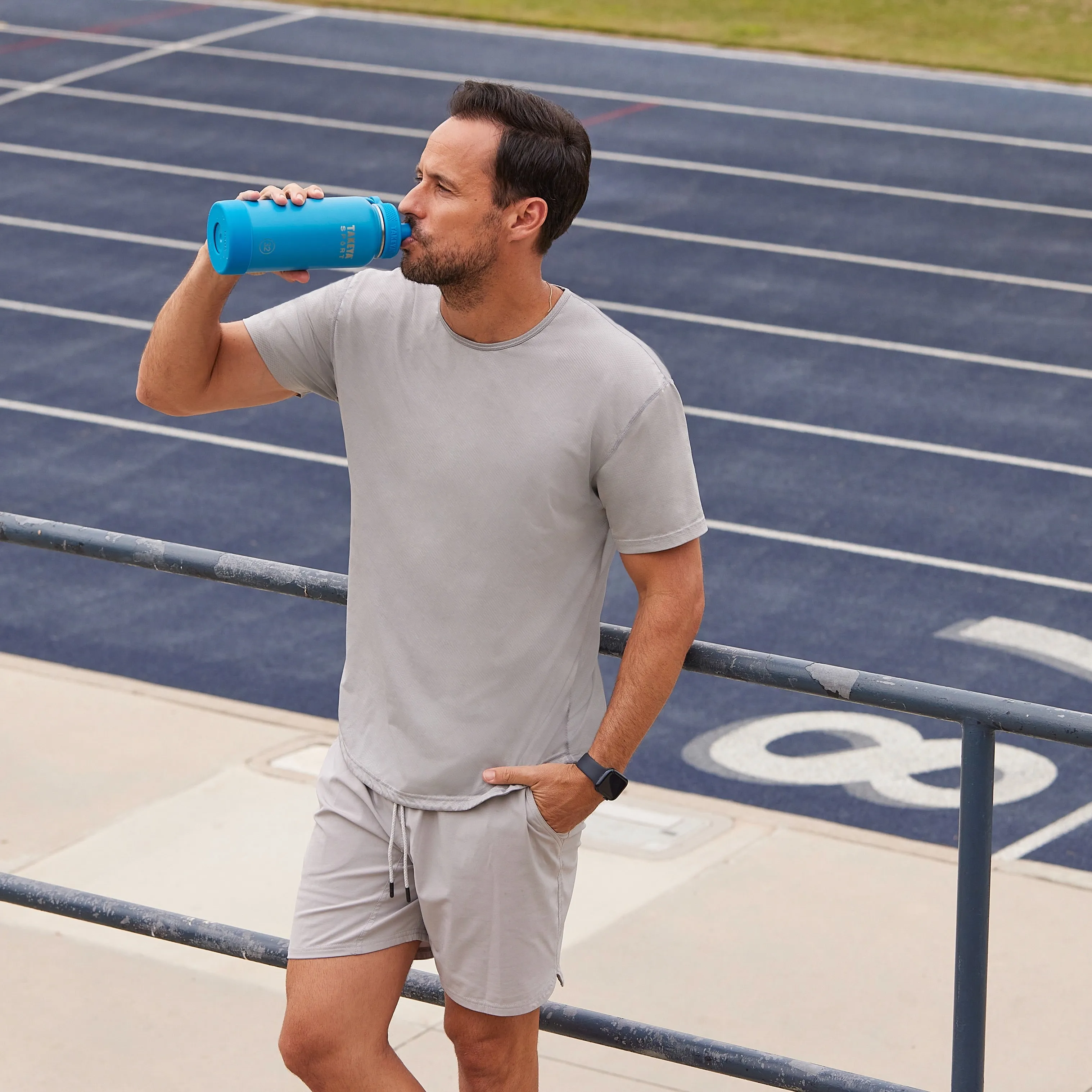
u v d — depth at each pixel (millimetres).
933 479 33312
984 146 59156
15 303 42844
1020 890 18062
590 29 75062
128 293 43844
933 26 76188
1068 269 47031
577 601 8844
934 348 40844
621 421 8445
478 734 8844
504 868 8875
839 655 26031
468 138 8281
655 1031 9148
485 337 8594
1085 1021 15688
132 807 19578
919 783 21594
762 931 17109
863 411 36844
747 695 24219
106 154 56719
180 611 26891
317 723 22094
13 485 32188
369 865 9133
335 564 29156
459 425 8609
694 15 77875
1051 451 34875
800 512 31609
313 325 9062
